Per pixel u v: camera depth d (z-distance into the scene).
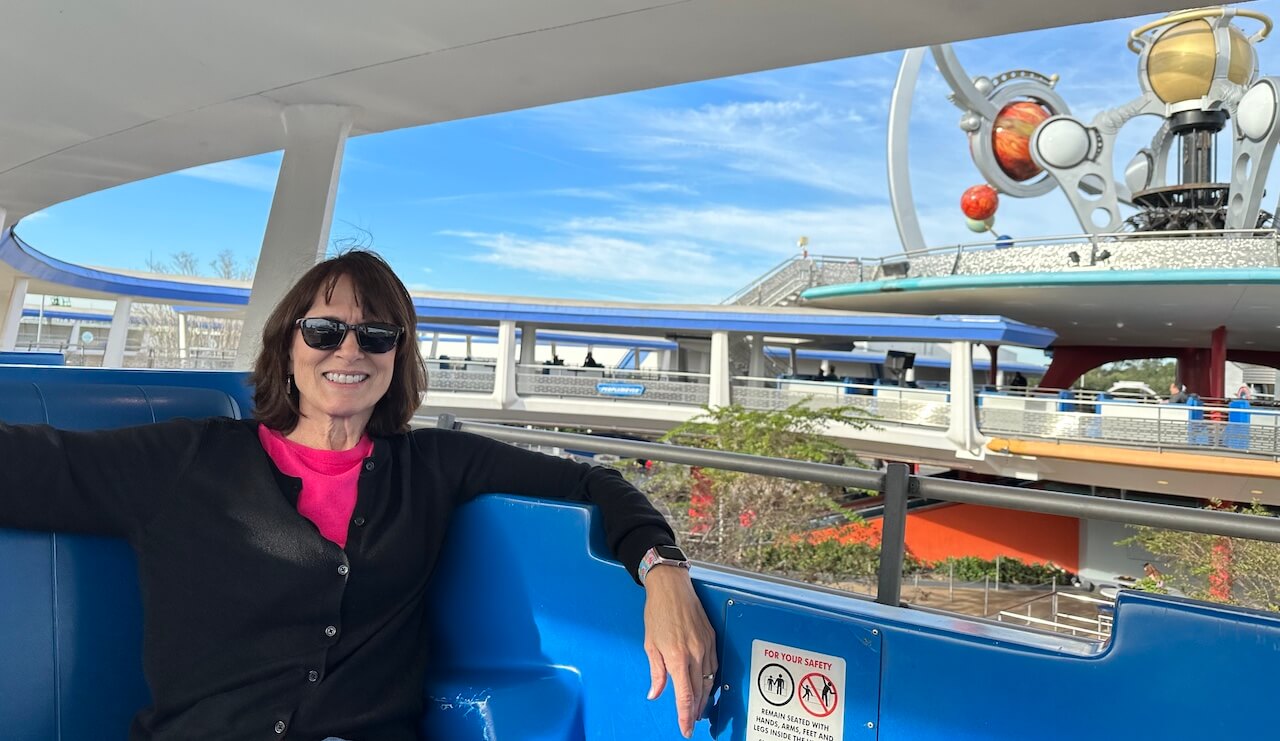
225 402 2.25
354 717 1.63
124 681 1.74
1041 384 45.28
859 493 18.62
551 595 1.85
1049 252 28.36
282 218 4.83
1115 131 32.06
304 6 3.51
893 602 2.06
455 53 3.88
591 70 4.02
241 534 1.63
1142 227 32.78
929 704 1.47
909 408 23.58
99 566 1.71
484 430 3.37
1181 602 1.30
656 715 1.69
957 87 37.09
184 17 3.73
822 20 3.30
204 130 5.27
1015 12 3.07
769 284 38.72
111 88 4.70
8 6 3.77
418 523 1.81
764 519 14.47
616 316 28.69
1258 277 24.50
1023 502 1.95
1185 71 30.36
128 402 2.01
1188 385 41.84
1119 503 1.85
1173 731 1.28
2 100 5.08
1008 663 1.41
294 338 1.80
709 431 18.81
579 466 2.00
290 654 1.59
